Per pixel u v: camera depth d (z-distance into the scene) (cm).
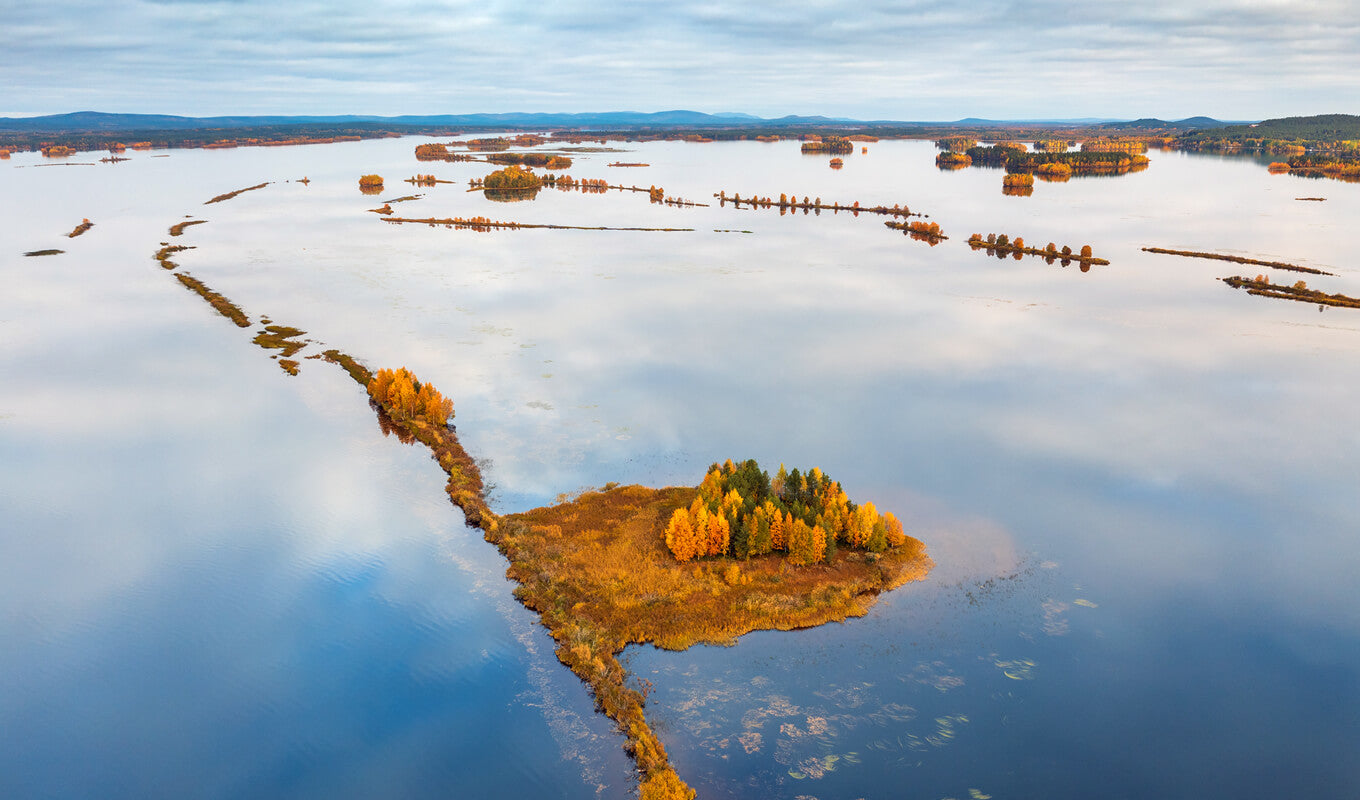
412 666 8762
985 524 11700
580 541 10581
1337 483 13088
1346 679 8675
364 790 7275
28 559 11062
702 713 7925
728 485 11119
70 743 7950
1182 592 10175
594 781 7212
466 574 10319
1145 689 8469
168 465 13712
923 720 7925
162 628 9619
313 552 11056
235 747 7844
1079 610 9738
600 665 8369
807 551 9975
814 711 7975
